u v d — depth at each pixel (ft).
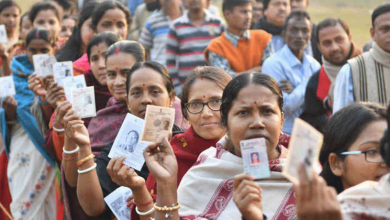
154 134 13.07
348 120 10.96
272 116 11.69
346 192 9.66
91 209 15.03
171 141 15.28
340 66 23.48
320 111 23.59
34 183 24.00
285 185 12.15
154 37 34.17
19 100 24.75
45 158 24.03
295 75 25.08
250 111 11.67
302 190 8.57
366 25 51.34
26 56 25.76
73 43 26.27
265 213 12.00
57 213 21.22
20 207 24.12
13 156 24.40
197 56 29.96
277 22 28.84
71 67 20.90
